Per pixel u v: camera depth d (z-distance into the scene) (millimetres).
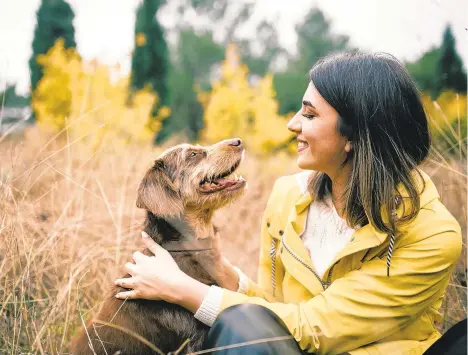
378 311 2127
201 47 12906
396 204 2199
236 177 3111
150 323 2371
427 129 2332
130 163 5016
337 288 2184
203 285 2268
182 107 12219
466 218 3154
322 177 2496
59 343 2732
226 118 9781
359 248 2191
